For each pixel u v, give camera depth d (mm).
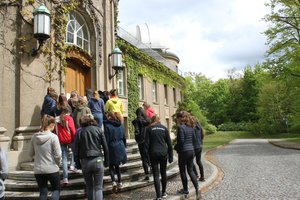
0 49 9219
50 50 10492
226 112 62688
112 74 14086
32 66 9859
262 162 13234
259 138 41750
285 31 23891
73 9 11992
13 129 9250
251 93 59500
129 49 21156
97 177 5891
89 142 5938
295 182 8578
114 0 16391
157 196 6703
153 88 27422
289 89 26594
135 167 9180
